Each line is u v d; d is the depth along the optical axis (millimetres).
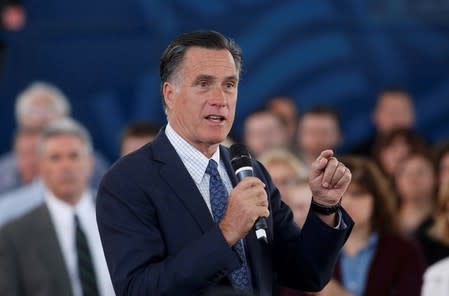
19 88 25547
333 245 11531
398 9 25438
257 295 11328
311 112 24828
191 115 11289
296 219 17344
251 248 11461
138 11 25281
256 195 10867
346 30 25281
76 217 18938
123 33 25344
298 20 25219
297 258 11641
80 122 25422
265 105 24984
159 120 25281
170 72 11461
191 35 11445
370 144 25406
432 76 25562
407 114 25609
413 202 21578
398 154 22844
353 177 17547
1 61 25547
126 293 11000
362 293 17422
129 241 11133
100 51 25438
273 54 25203
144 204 11258
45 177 18969
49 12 25578
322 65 25344
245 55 25172
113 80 25406
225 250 10789
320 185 11391
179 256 10883
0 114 25578
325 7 25281
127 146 20562
